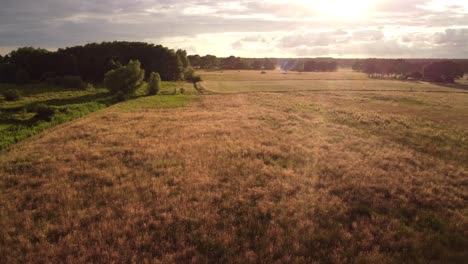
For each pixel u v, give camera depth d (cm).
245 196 1426
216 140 2506
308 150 2228
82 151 2209
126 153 2170
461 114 4094
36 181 1633
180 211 1269
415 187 1540
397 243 1036
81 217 1223
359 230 1127
